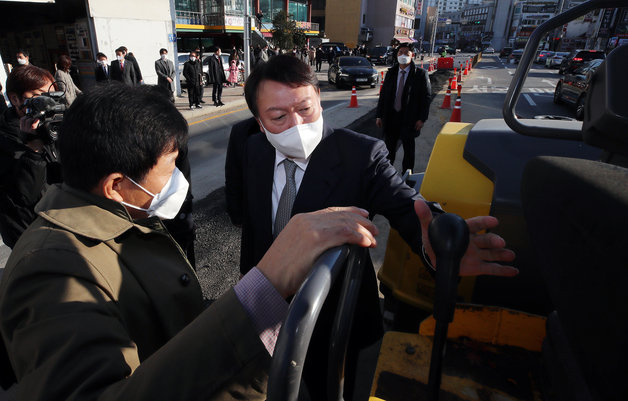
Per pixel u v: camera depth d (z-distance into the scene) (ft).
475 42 294.25
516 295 4.81
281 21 73.97
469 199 5.08
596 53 49.32
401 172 16.80
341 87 51.52
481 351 3.79
